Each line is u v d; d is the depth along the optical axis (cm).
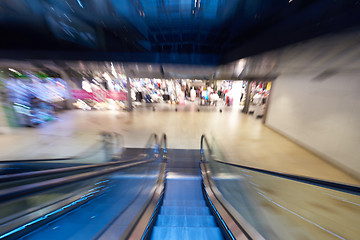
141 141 644
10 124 647
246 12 324
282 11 263
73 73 872
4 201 85
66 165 430
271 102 783
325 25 204
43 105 752
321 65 322
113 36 387
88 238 159
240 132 744
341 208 241
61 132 677
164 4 342
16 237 142
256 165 486
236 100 1188
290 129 648
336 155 455
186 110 1111
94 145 580
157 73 602
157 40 416
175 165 504
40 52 376
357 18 171
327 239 188
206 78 614
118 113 966
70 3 305
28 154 517
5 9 284
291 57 302
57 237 158
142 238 154
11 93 641
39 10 301
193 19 374
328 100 477
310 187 302
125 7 337
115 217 193
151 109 1096
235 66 427
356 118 400
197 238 181
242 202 265
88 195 246
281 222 215
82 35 358
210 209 257
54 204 192
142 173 416
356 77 393
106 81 979
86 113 936
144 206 218
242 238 156
